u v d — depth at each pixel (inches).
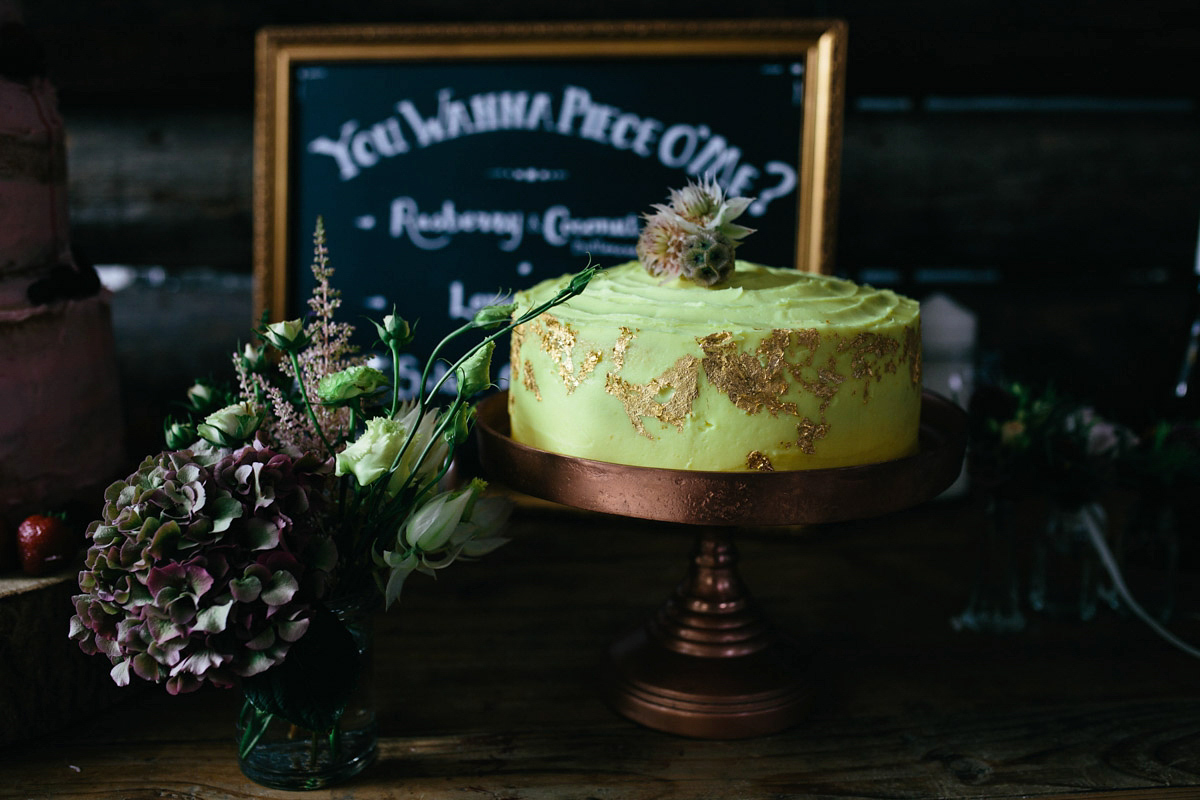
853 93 51.8
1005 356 54.1
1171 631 38.9
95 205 52.7
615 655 34.4
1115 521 47.3
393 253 48.1
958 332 48.2
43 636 30.2
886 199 52.6
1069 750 30.5
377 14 50.4
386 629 38.7
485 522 28.5
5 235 32.7
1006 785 28.7
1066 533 40.3
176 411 50.8
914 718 32.4
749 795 28.3
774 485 26.0
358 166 47.8
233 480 24.9
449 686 34.4
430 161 47.7
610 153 47.1
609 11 50.0
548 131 47.1
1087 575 39.9
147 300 54.1
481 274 48.1
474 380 26.6
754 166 46.2
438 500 26.5
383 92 47.3
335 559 26.0
